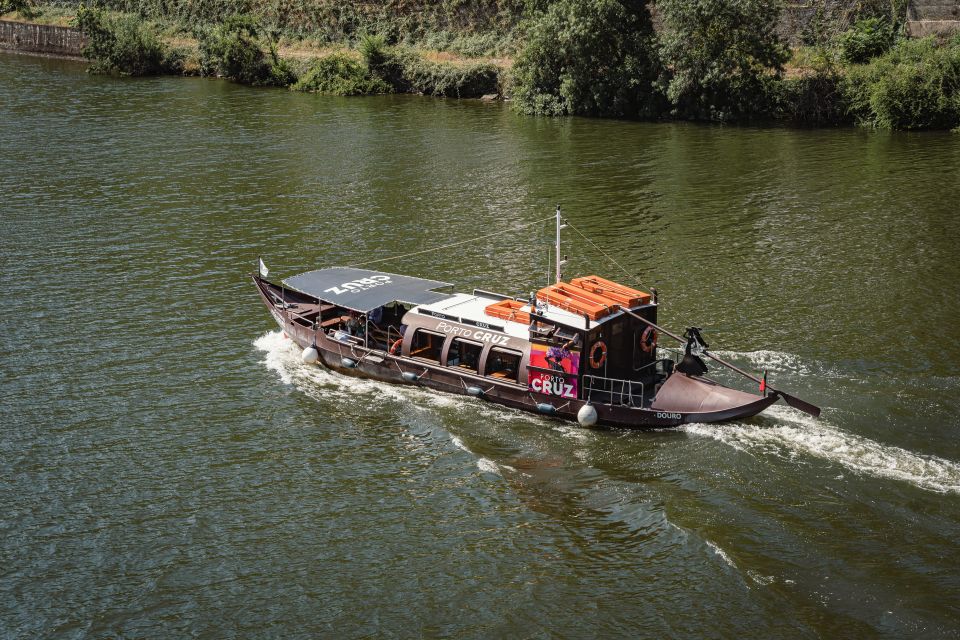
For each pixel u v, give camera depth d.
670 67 84.25
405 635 22.08
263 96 95.94
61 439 30.20
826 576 23.02
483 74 97.06
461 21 107.19
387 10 111.12
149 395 32.97
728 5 78.94
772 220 51.69
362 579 23.97
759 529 24.86
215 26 114.31
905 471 26.92
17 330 37.50
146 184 59.41
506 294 40.75
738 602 22.47
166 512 26.70
